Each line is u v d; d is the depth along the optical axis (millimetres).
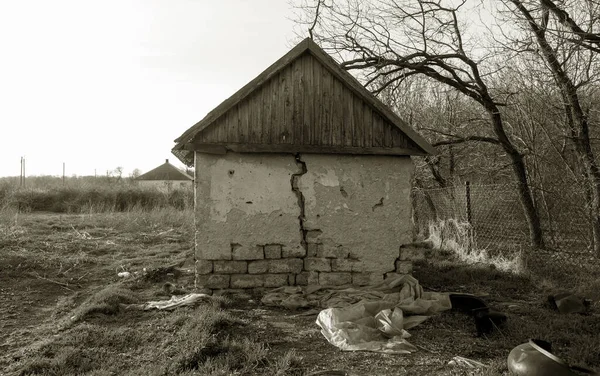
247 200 7766
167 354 5195
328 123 7898
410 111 16781
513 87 13062
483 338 5973
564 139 11266
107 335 5668
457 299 7098
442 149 15750
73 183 31719
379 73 12508
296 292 7625
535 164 12289
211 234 7699
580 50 9812
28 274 9078
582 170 10289
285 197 7852
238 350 5273
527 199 11383
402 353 5418
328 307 7211
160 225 16922
